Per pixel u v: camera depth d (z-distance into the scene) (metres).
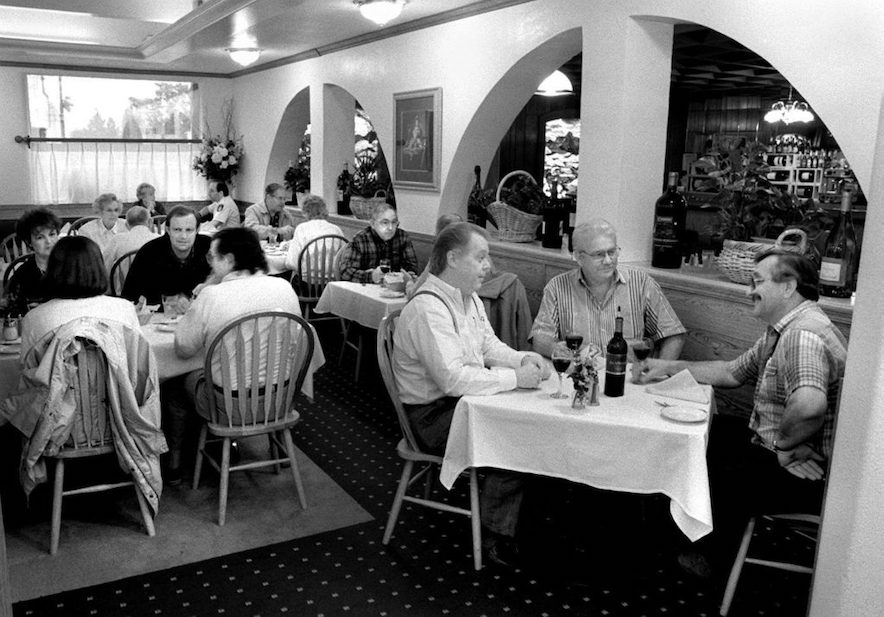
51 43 7.72
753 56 6.04
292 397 3.19
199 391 3.21
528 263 4.65
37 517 3.12
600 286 3.31
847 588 1.54
